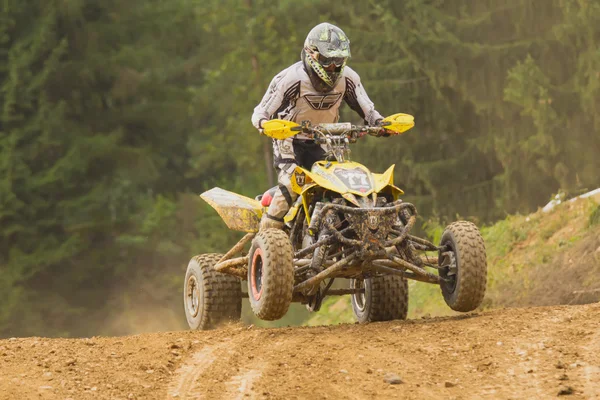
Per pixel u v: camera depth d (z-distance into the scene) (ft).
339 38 75.61
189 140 401.08
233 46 345.51
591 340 60.34
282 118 80.64
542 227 126.93
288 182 78.02
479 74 200.75
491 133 203.51
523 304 106.83
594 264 102.47
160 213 342.44
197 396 54.70
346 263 69.92
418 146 223.71
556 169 178.09
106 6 378.53
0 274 299.79
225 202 86.99
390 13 209.87
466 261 70.33
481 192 211.41
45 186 324.39
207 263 87.76
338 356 61.57
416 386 54.08
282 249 69.92
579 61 173.68
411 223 71.10
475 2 205.67
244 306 252.21
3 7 340.59
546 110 175.11
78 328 322.96
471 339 63.52
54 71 343.46
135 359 63.67
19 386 56.59
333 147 74.64
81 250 329.11
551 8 189.88
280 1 318.45
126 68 375.25
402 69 222.69
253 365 61.11
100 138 349.20
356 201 70.03
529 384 53.16
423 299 132.36
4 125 335.06
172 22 398.21
